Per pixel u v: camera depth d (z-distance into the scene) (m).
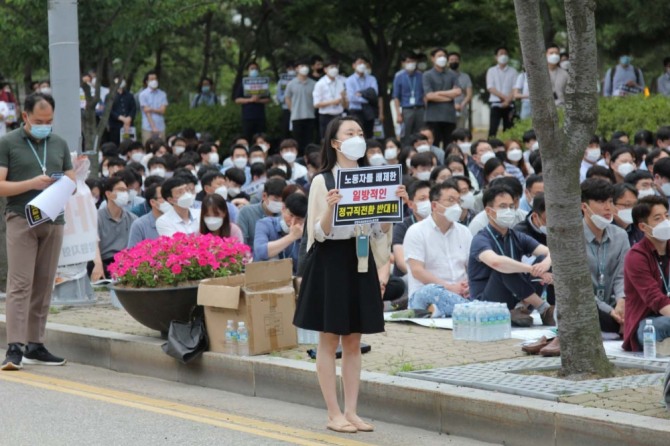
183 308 11.10
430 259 13.21
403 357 10.27
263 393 10.15
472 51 32.84
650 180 14.30
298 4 30.34
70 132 14.19
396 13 30.38
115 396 10.12
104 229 15.73
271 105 30.56
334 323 8.55
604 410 7.98
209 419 9.18
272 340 10.59
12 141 11.17
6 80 34.31
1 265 14.62
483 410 8.45
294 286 10.85
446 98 24.55
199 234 12.62
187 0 22.33
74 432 8.69
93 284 15.26
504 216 12.30
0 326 12.51
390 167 8.58
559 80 24.41
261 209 14.67
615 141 18.41
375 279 8.72
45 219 10.99
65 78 14.13
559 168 9.27
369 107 25.06
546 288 12.59
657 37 27.00
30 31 21.72
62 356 12.09
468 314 11.12
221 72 42.53
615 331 11.53
